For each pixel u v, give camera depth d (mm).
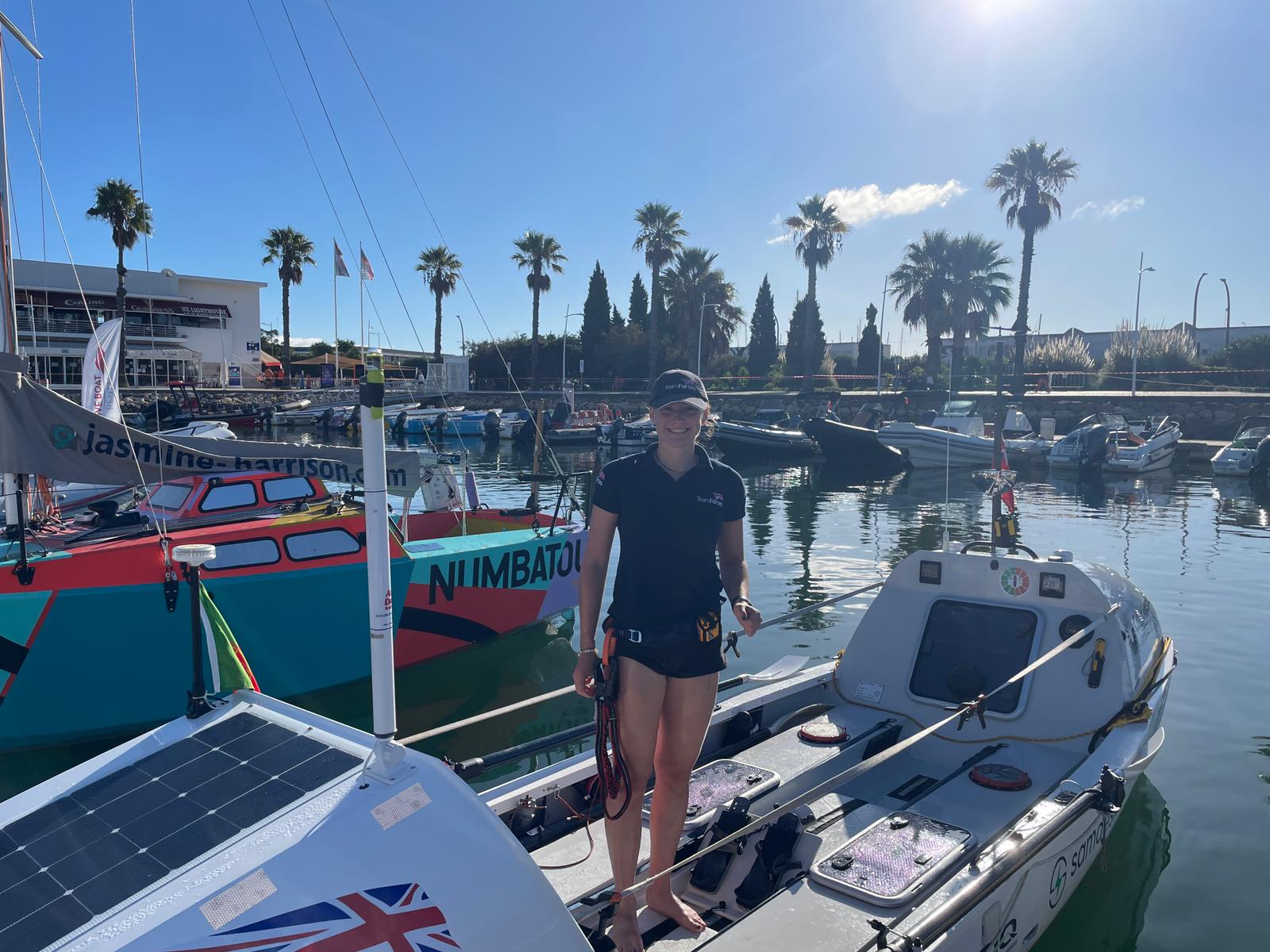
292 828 2094
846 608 11055
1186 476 28141
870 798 4422
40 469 6668
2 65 7922
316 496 9023
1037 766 4629
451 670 8977
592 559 2816
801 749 4914
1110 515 19438
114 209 38844
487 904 2170
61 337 47250
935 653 5414
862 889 3373
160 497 8992
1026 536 16562
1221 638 9672
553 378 68438
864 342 70375
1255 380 45406
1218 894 4848
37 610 6715
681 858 3814
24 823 2291
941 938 3133
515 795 3945
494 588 9375
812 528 17828
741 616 2896
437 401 57125
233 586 7406
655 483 2752
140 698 7168
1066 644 4664
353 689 8266
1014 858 3566
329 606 7977
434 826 2191
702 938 3252
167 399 44500
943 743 4984
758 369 73438
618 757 2746
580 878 3625
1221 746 6844
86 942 1850
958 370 49375
